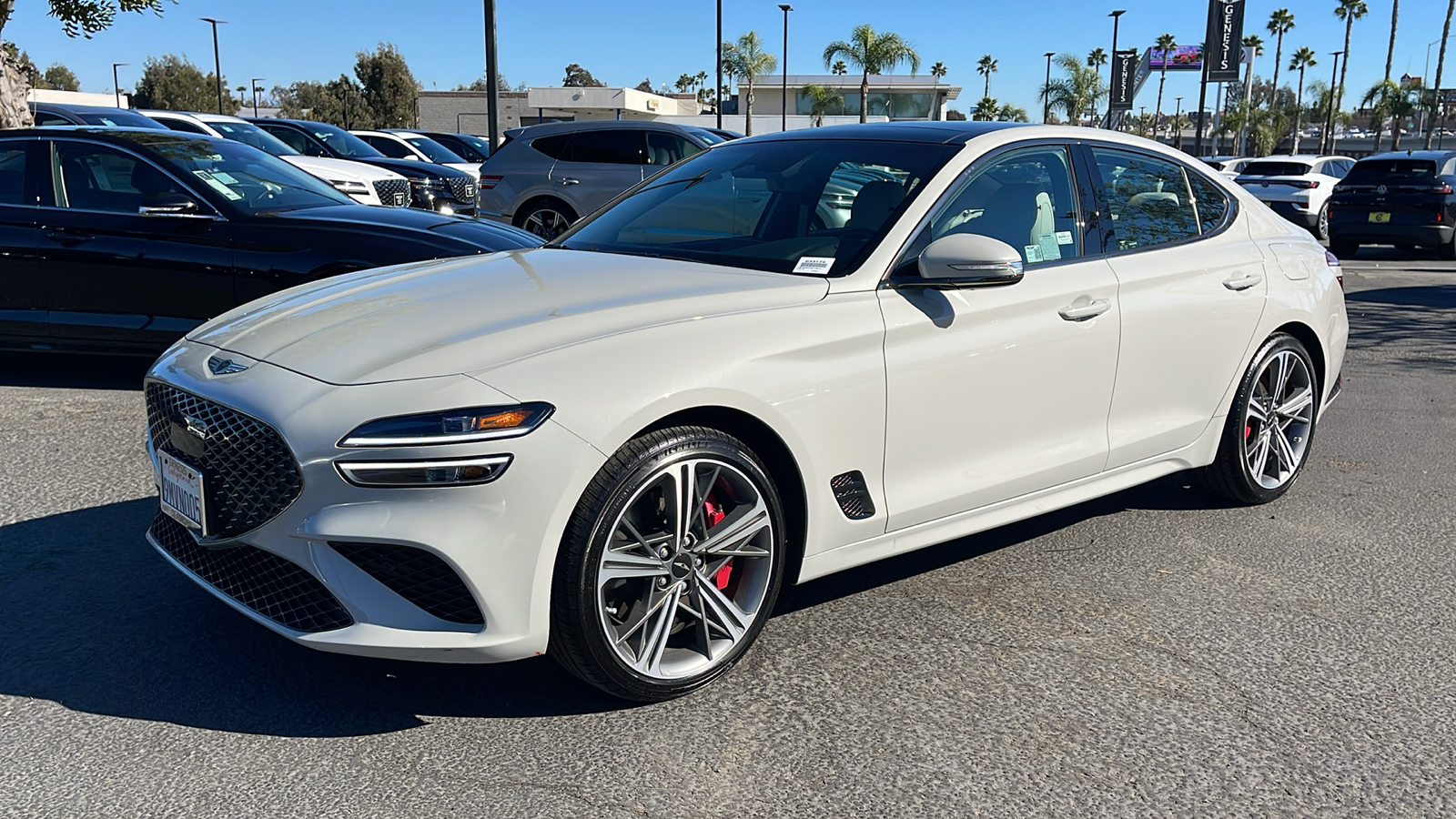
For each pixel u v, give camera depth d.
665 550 2.79
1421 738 2.78
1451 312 10.52
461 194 14.68
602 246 3.73
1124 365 3.80
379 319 2.91
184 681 2.93
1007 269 3.07
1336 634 3.39
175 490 2.88
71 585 3.53
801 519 3.05
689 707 2.86
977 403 3.36
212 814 2.36
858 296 3.11
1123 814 2.43
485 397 2.49
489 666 3.05
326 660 3.07
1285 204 19.39
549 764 2.57
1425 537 4.29
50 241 6.04
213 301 6.03
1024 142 3.73
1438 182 15.69
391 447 2.43
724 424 2.89
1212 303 4.09
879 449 3.15
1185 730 2.79
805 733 2.74
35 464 4.80
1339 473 5.14
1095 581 3.78
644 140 12.17
